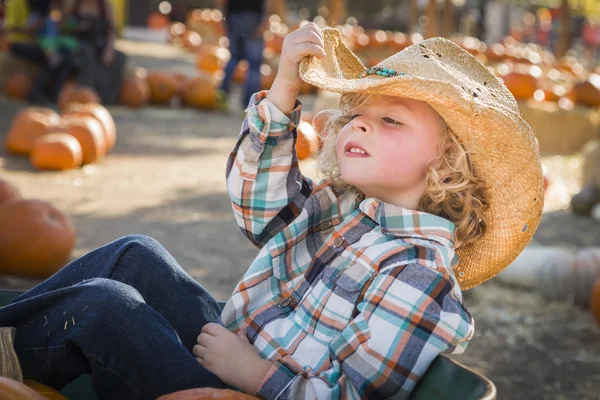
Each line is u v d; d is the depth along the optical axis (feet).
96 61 40.11
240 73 60.18
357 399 6.48
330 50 8.00
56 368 6.67
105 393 6.62
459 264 7.97
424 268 6.70
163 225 20.13
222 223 20.95
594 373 13.84
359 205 7.39
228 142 33.65
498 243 7.61
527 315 16.46
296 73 7.50
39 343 6.59
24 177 24.04
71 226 16.25
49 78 39.93
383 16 118.21
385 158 6.99
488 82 7.61
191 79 43.57
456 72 7.36
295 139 7.82
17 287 14.93
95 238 18.17
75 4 39.65
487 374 13.39
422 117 7.02
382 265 6.85
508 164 7.17
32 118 27.02
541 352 14.58
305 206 7.81
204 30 95.14
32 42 39.93
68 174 25.11
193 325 7.66
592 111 39.58
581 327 16.05
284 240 7.64
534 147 7.09
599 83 41.45
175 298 7.69
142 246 7.75
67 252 15.99
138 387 6.53
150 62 65.77
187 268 16.88
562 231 23.49
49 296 6.69
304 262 7.68
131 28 113.39
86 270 7.70
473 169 7.25
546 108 37.60
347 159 7.14
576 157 36.70
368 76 7.57
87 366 6.75
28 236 15.44
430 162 7.07
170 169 27.37
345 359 6.51
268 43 59.41
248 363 6.97
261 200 7.80
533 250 18.69
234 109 44.32
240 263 17.66
